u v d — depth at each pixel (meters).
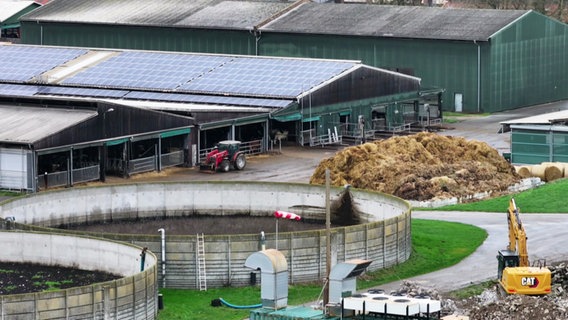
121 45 199.00
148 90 164.12
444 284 94.56
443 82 186.38
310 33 189.88
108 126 137.12
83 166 137.50
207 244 94.25
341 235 96.31
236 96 160.00
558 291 88.56
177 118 144.25
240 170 144.12
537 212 117.56
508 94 188.00
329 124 162.00
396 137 137.50
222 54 189.50
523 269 87.38
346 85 163.75
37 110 140.12
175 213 118.50
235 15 196.00
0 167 131.75
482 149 137.12
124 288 83.62
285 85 161.38
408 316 72.88
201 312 88.38
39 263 99.62
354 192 114.50
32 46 182.50
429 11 192.50
